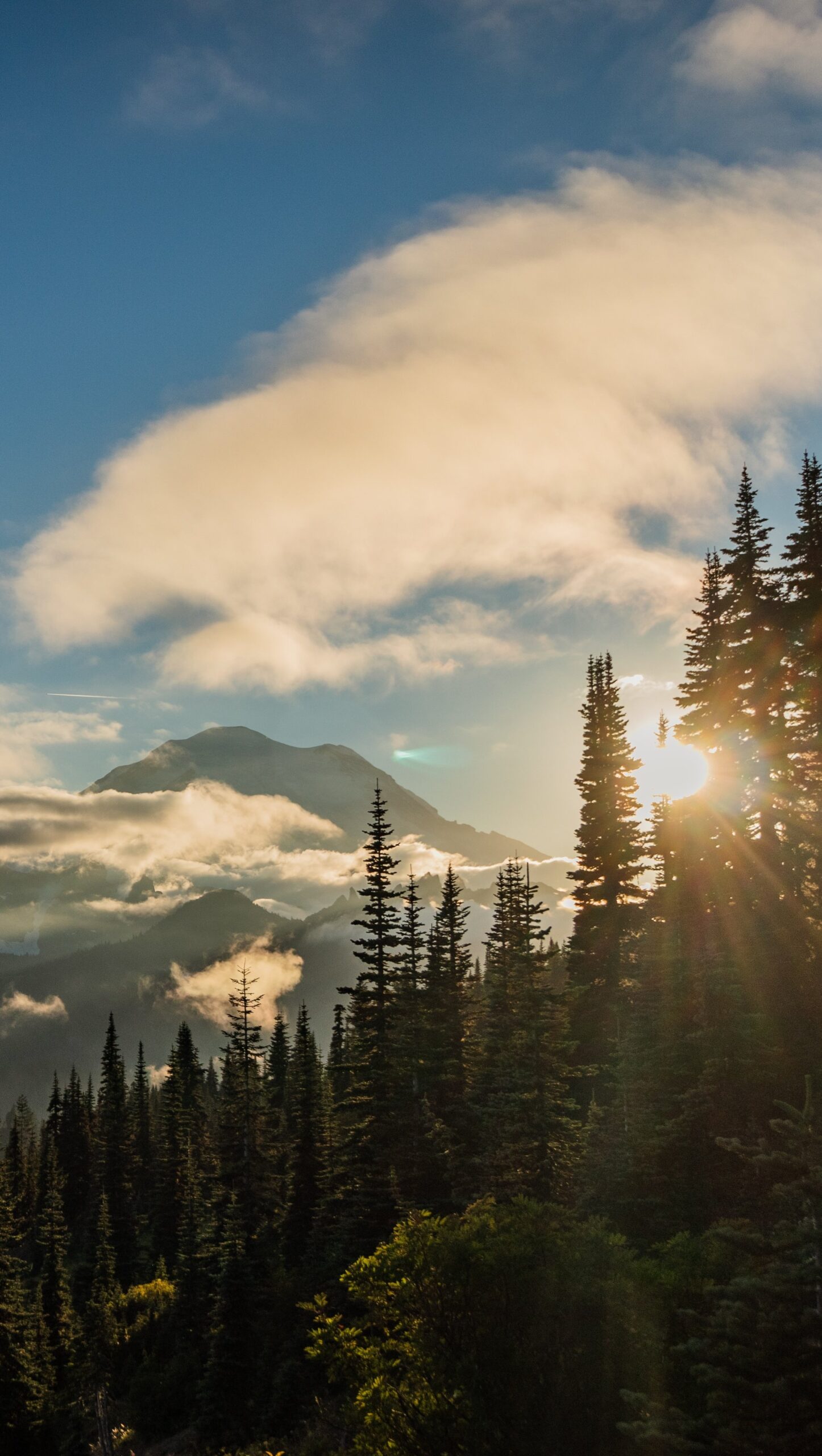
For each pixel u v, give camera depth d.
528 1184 33.47
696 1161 28.28
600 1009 45.72
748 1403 13.55
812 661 35.19
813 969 33.44
